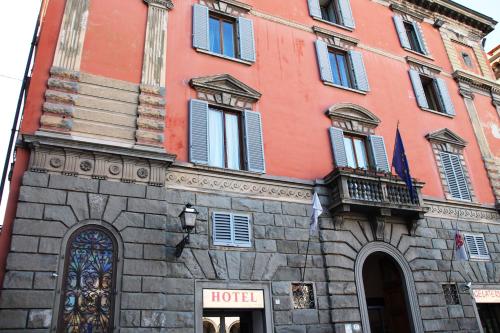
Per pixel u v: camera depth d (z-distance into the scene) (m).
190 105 12.70
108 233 10.16
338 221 13.31
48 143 10.09
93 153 10.59
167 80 12.82
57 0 12.20
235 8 15.61
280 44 15.95
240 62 14.53
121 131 11.41
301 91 15.37
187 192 11.55
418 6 21.86
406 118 17.62
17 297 8.69
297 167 13.84
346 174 13.31
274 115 14.30
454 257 15.38
